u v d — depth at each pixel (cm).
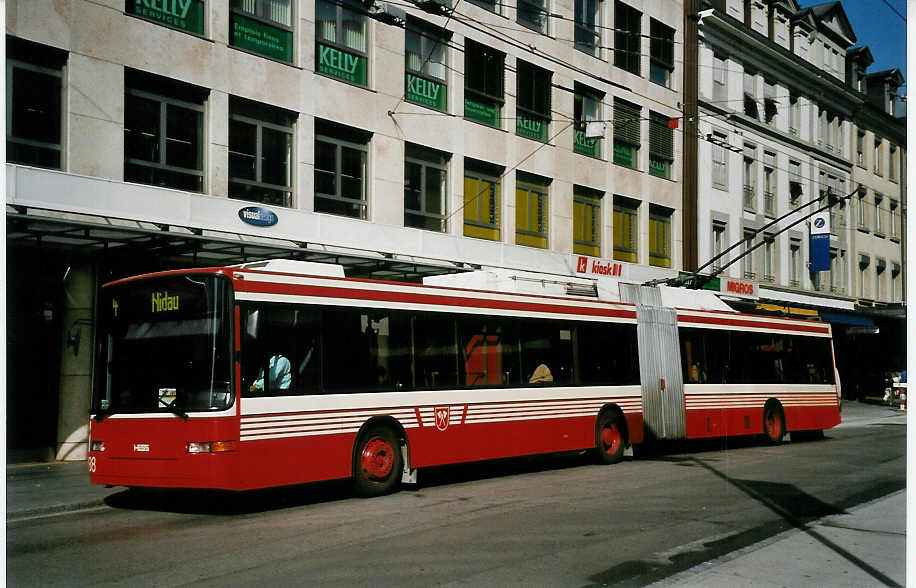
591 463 1636
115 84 1650
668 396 1758
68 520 1028
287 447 1082
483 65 2472
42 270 1608
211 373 1034
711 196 3425
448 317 1330
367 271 2088
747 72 3688
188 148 1794
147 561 789
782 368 2100
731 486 1294
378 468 1202
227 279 1052
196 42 1789
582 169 2803
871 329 3906
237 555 812
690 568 752
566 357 1545
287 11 1989
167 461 1034
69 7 1586
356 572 741
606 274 2855
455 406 1320
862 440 2203
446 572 741
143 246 1641
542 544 859
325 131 2064
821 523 963
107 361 1102
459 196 2380
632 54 3052
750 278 3666
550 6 2709
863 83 4584
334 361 1154
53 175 1541
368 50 2170
